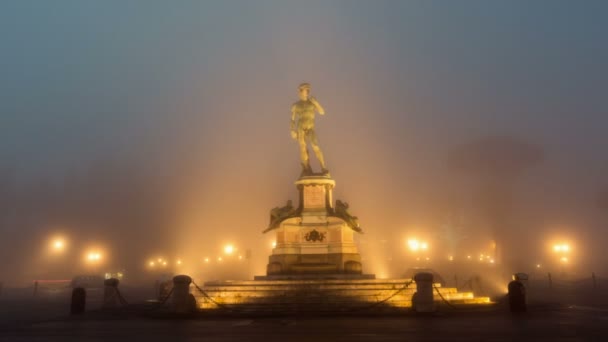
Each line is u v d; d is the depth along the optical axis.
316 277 25.62
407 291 23.19
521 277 21.83
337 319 18.69
